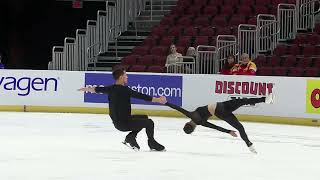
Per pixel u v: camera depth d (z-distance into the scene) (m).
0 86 25.78
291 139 17.41
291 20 29.00
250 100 13.45
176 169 11.66
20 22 34.22
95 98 25.11
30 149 14.30
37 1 34.22
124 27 32.88
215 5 32.53
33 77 25.77
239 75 23.27
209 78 23.78
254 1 31.73
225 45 27.83
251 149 13.87
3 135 17.16
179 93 24.20
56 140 16.17
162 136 17.62
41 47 34.41
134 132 14.09
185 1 33.16
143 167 11.85
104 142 15.91
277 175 11.18
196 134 18.27
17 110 25.78
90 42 30.81
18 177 10.50
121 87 13.63
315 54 26.88
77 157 13.09
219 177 10.84
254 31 27.83
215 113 13.55
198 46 26.83
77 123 20.84
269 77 22.61
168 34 30.62
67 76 25.47
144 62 28.83
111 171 11.30
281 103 22.33
